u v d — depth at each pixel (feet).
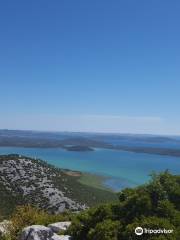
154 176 65.26
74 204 383.86
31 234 63.00
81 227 65.67
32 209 89.35
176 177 65.21
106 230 59.21
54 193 403.34
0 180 406.21
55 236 63.67
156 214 59.26
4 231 78.48
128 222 60.03
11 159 492.13
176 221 57.88
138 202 60.85
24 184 410.93
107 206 66.13
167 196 61.72
